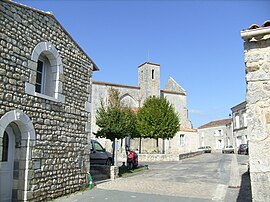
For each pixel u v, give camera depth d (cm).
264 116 492
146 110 2450
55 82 878
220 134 4806
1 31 688
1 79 678
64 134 900
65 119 909
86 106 1028
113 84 3095
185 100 3691
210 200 813
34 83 784
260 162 480
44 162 801
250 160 487
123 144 2677
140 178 1294
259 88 502
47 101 832
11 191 736
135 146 3014
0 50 681
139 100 3288
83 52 1030
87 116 1030
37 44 805
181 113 3625
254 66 511
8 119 687
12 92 707
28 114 754
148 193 922
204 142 5141
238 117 3869
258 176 477
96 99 2908
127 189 996
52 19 873
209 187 1026
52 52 863
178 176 1355
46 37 844
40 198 774
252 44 518
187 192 937
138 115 2478
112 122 1363
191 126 3747
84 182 991
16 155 748
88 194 902
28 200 731
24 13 766
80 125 988
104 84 3003
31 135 758
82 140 994
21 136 750
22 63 746
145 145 3089
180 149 3275
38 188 770
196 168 1711
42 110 809
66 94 921
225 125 4653
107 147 2736
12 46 718
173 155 2395
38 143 783
